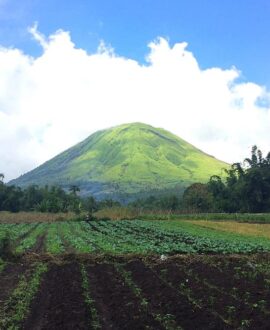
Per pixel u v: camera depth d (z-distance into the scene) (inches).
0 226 2898.6
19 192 5487.2
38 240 2028.8
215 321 669.9
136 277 1040.8
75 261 1337.4
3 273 1147.3
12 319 708.7
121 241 1882.4
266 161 4756.4
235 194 4658.0
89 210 4613.7
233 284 944.3
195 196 4938.5
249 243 1775.3
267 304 774.5
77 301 799.7
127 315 711.7
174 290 878.4
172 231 2401.6
